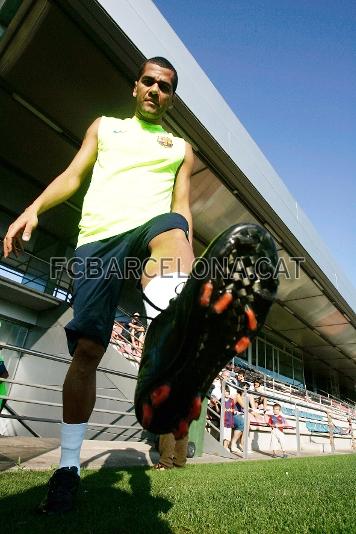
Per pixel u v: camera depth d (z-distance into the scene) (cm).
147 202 148
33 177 1116
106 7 660
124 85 790
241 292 63
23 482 209
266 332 2228
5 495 175
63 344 1041
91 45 712
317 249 1541
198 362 68
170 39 835
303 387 2567
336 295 1716
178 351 67
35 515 141
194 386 70
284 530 151
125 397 826
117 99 829
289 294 1698
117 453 466
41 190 1167
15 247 146
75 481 149
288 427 990
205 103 909
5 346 406
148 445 646
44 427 955
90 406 148
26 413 1006
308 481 323
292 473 399
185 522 152
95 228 144
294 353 2602
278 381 2141
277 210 1217
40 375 1042
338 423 2061
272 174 1248
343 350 2470
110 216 144
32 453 371
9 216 1254
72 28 684
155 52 763
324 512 187
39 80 799
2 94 842
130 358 942
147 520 147
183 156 172
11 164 1072
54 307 1123
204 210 1127
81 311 130
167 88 172
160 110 172
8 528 124
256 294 63
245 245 63
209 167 989
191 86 869
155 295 98
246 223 65
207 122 898
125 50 719
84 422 151
